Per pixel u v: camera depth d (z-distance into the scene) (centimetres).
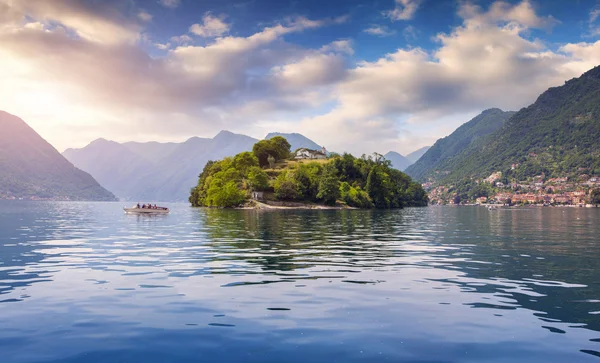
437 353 945
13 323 1153
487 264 2191
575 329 1111
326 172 16138
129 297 1443
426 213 12000
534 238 3784
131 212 10350
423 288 1598
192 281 1717
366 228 5038
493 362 896
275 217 7994
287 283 1683
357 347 978
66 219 7106
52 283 1673
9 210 12225
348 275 1862
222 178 16850
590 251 2761
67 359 911
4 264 2156
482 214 11912
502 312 1267
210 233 4194
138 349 966
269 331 1088
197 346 984
